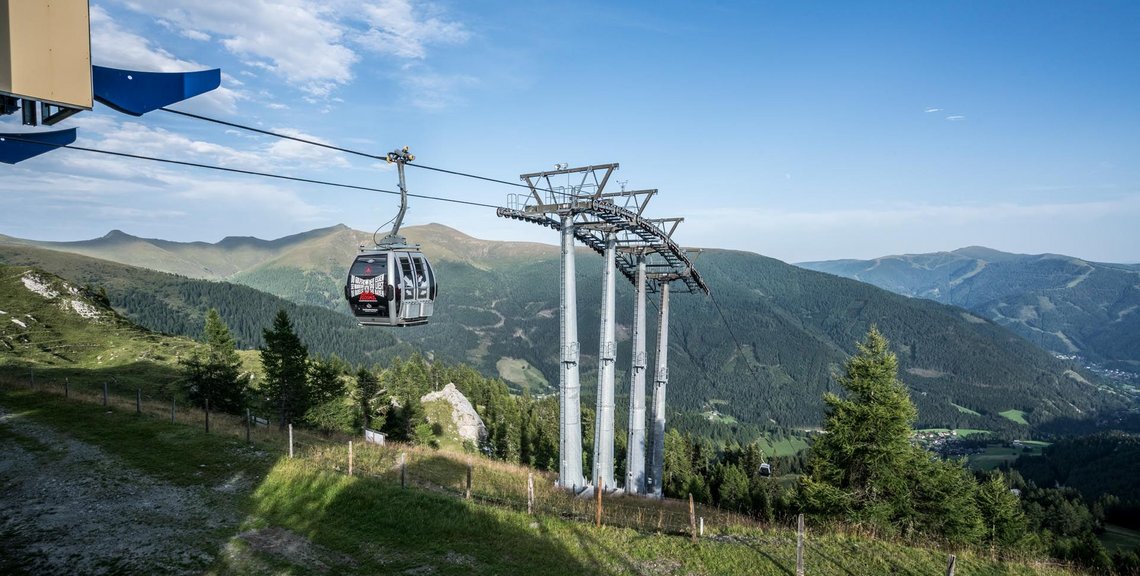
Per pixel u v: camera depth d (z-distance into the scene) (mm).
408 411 83000
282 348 58781
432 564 18500
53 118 8875
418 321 20406
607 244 42312
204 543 20016
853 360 35656
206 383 62281
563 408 37344
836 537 21141
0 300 98875
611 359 42656
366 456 34281
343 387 73312
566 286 37031
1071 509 131250
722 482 103625
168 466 28172
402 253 19609
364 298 19172
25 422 35656
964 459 37312
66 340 92000
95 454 29688
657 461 50656
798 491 35656
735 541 20422
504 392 158875
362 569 18203
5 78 7707
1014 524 45531
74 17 8297
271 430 40750
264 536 20734
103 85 8930
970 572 18531
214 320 64000
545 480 38938
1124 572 24062
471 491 28641
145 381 76625
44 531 20812
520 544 19906
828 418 35500
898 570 18281
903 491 33062
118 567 18141
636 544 19828
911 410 33500
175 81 9258
